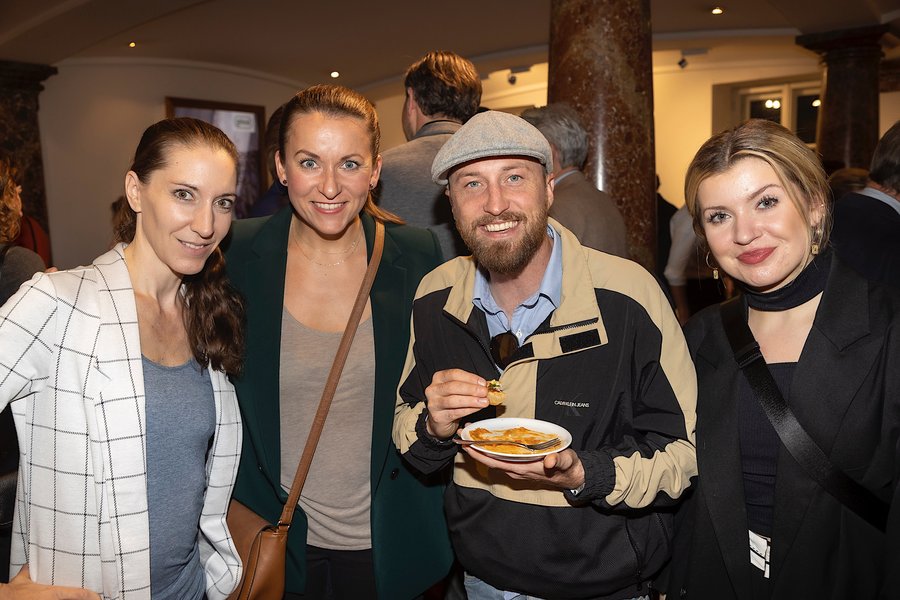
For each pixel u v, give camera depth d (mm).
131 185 1567
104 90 9617
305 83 11352
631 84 3504
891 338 1397
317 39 8836
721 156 1481
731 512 1505
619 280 1641
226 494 1737
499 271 1605
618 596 1632
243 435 1927
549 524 1600
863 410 1402
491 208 1548
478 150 1529
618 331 1607
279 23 8039
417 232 2137
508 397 1645
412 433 1741
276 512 1932
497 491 1650
